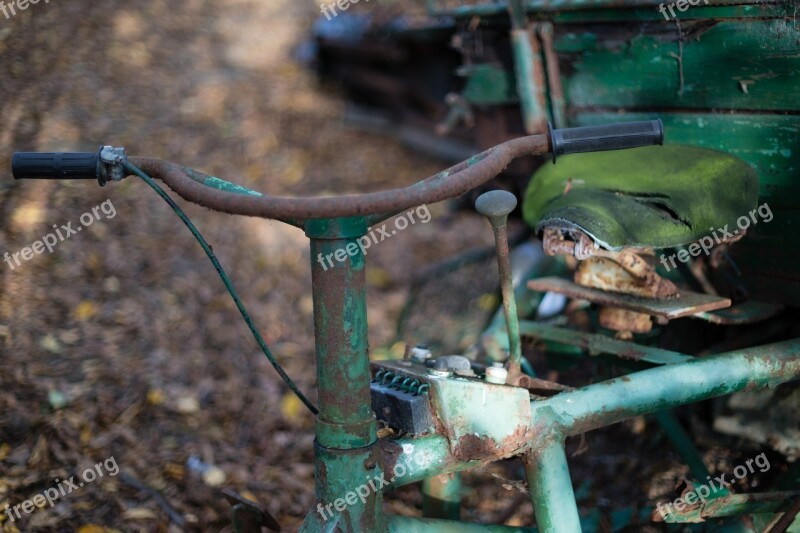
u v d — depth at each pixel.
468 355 2.97
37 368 3.45
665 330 3.10
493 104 3.56
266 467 3.24
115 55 5.93
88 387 3.43
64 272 4.03
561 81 3.15
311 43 6.43
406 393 2.14
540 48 3.17
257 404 3.58
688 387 2.35
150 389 3.49
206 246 2.03
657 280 2.58
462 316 4.04
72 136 4.96
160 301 4.03
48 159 1.98
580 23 3.01
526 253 3.29
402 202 1.70
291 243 4.66
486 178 1.83
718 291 2.75
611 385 2.27
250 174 5.24
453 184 1.76
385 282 4.56
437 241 4.89
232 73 6.18
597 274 2.68
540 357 3.54
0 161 4.52
